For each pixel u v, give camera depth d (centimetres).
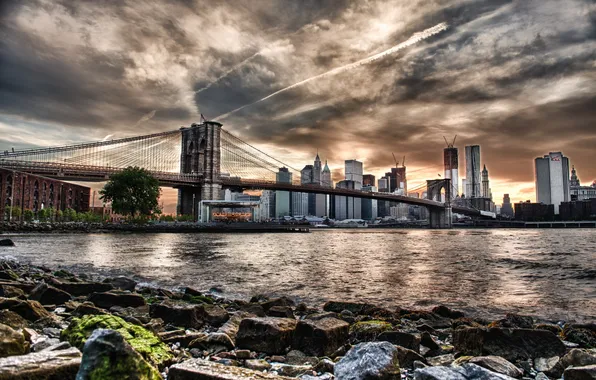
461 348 721
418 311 1098
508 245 5812
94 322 585
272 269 2364
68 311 950
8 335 473
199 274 2097
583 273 2347
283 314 955
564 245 5891
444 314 1128
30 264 2308
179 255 3291
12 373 332
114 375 340
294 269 2384
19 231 6919
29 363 353
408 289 1672
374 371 449
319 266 2580
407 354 618
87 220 10481
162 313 882
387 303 1375
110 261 2695
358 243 6294
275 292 1574
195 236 7950
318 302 1377
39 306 799
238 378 400
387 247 5125
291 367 568
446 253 4016
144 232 9181
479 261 3091
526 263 2973
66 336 568
